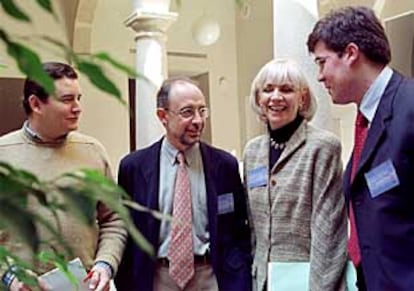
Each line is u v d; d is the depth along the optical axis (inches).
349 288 85.5
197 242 91.7
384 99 68.4
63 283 74.6
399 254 65.5
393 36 162.2
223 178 94.1
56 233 17.7
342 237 87.0
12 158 85.3
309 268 86.7
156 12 244.8
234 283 90.9
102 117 322.7
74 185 16.9
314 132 91.3
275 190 89.9
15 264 18.8
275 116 90.3
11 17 16.6
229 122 363.3
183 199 91.5
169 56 348.8
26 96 85.4
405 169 65.3
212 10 358.0
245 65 359.9
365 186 68.4
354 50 69.1
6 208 15.6
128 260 92.5
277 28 148.4
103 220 91.1
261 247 91.0
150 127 241.8
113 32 327.9
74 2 312.5
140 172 93.7
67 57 16.5
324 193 87.4
